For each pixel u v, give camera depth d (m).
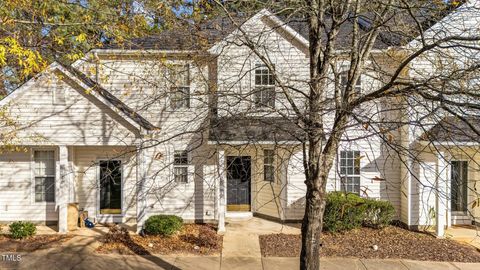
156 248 11.66
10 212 14.16
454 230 13.96
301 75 14.13
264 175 15.44
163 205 14.82
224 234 13.34
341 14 7.32
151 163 14.63
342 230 13.29
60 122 13.09
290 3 7.79
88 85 13.00
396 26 7.98
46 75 11.56
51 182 14.33
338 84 7.16
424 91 6.54
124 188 14.69
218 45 10.97
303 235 7.40
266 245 12.12
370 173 14.59
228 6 9.03
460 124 10.00
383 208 13.68
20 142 12.89
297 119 6.91
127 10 10.06
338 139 6.49
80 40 9.22
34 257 10.70
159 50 11.93
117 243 12.01
